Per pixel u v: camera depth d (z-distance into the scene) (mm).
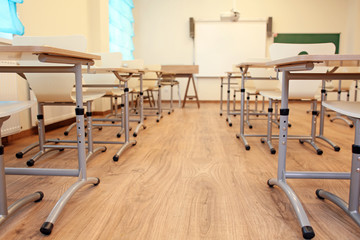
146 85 4750
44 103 2094
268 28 7004
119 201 1389
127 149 2422
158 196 1449
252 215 1255
